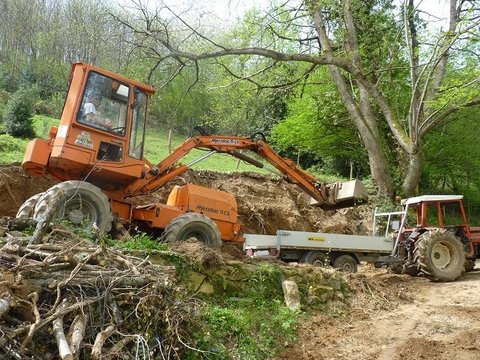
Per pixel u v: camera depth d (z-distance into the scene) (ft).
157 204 29.40
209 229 28.50
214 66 67.82
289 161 35.68
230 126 78.23
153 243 23.48
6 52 105.19
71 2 90.33
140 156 28.45
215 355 17.72
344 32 56.08
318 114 68.64
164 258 21.58
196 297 21.86
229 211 31.89
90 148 26.63
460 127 69.62
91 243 19.40
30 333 13.12
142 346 15.20
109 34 69.87
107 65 71.20
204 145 32.78
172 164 31.01
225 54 47.34
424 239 36.65
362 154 74.23
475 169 74.59
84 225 24.32
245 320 20.98
